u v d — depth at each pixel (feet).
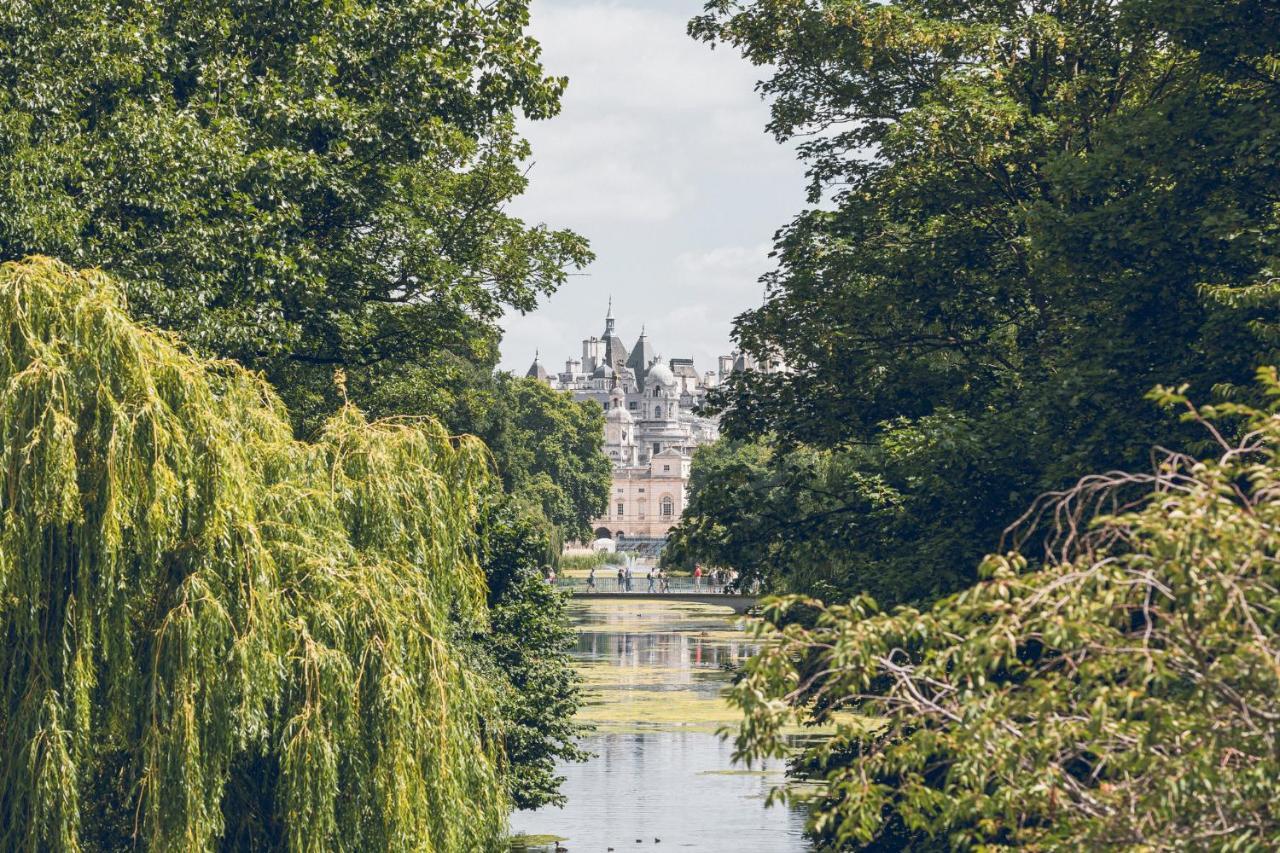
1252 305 114.11
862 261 189.98
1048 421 136.15
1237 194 134.31
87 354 106.83
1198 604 55.98
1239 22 133.90
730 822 253.44
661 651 547.08
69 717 101.45
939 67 192.95
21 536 101.45
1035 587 59.16
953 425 144.25
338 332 208.23
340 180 196.85
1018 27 175.63
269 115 190.70
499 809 125.70
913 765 64.28
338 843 109.81
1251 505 57.31
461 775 119.44
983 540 137.49
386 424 139.23
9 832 100.12
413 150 208.85
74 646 102.53
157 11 191.11
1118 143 140.26
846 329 185.47
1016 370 179.32
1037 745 59.36
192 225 169.37
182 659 103.24
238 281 177.27
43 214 151.53
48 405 103.14
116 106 178.70
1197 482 57.67
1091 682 58.54
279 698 108.78
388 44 205.26
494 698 142.92
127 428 104.83
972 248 176.96
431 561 131.64
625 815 260.42
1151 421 124.47
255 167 178.70
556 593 209.67
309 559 115.34
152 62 183.52
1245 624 57.93
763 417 195.72
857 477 174.40
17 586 101.30
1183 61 163.94
